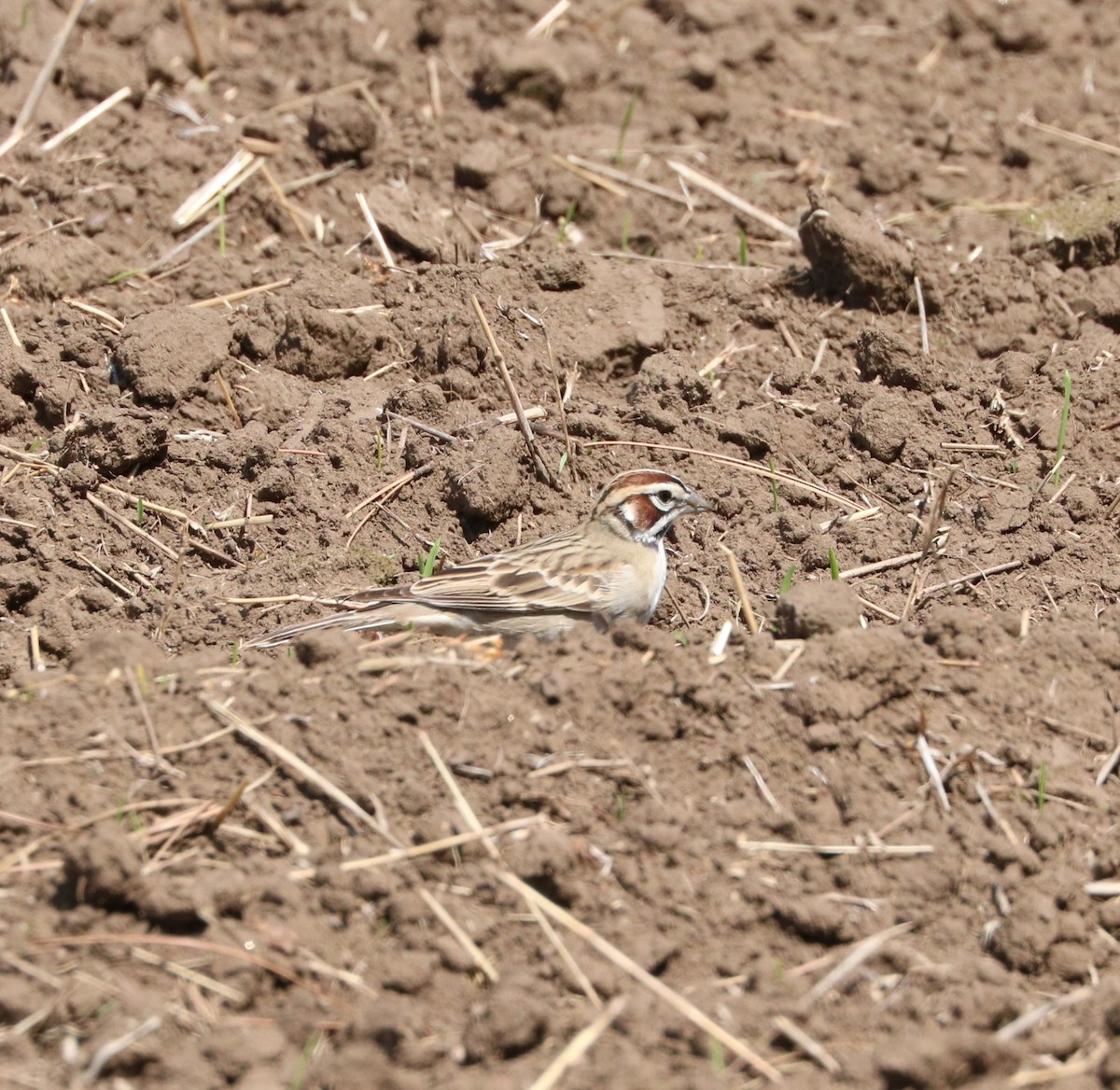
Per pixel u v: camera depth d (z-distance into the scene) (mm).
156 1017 8016
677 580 12633
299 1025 8133
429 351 14531
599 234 16672
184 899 8484
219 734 9539
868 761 9781
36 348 14297
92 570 12531
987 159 17844
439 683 9781
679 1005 8305
